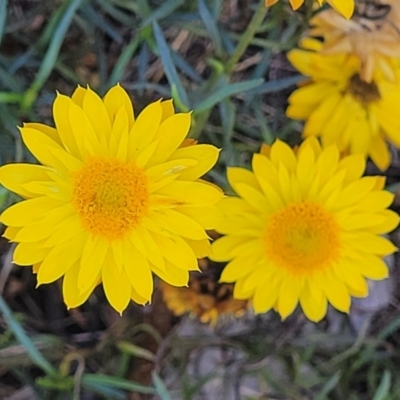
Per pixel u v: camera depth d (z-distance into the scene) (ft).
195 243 0.50
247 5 0.75
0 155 0.66
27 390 0.76
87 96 0.46
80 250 0.49
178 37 0.75
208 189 0.48
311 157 0.59
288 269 0.60
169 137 0.48
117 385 0.70
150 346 0.74
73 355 0.72
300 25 0.70
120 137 0.47
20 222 0.48
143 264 0.49
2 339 0.71
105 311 0.76
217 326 0.76
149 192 0.48
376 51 0.59
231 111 0.66
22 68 0.72
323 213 0.60
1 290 0.74
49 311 0.76
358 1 0.59
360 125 0.64
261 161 0.59
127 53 0.66
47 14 0.72
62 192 0.48
